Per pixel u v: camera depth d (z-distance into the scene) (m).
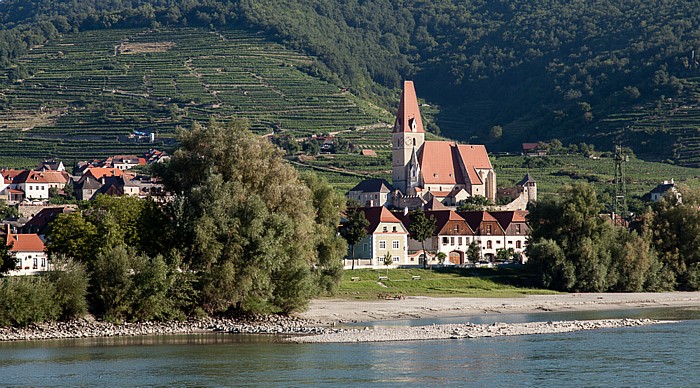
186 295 171.38
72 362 135.25
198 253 174.00
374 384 121.69
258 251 172.88
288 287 181.12
